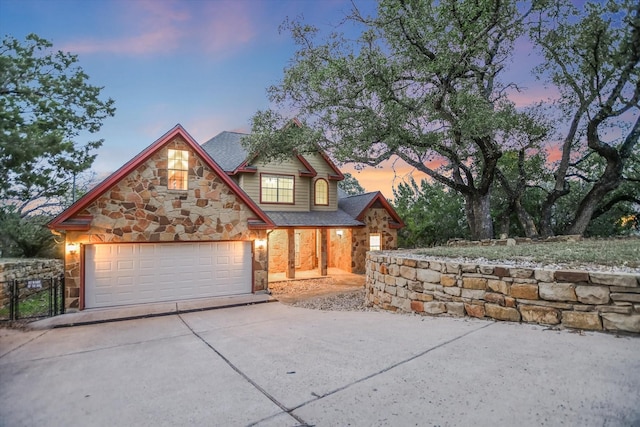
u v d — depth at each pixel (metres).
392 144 12.49
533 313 4.91
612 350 3.65
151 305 9.28
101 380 4.24
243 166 15.37
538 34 13.75
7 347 6.00
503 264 5.73
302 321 7.08
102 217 9.01
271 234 17.59
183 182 10.02
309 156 17.78
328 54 12.54
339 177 18.27
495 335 4.60
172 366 4.64
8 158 8.61
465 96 11.32
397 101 12.26
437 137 13.02
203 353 5.19
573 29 13.18
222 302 9.62
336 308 9.28
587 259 5.50
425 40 11.65
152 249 9.63
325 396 3.32
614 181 14.10
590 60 13.65
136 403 3.50
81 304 8.72
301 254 18.56
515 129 13.98
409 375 3.59
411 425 2.65
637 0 11.16
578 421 2.47
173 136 9.81
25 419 3.29
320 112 13.23
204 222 10.20
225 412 3.17
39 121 11.43
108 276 9.12
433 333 5.05
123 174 9.12
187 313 8.70
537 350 3.88
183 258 10.00
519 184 15.89
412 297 7.10
